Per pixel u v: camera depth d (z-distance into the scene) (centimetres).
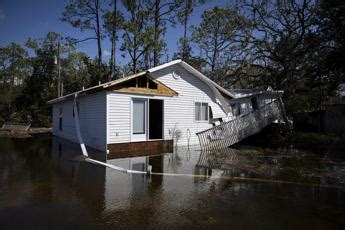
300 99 2245
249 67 2370
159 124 1251
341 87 1936
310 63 1827
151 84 1162
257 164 866
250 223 391
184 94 1299
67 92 3098
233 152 1140
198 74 1334
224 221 397
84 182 605
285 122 1616
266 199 503
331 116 1970
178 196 514
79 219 395
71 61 3525
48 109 2878
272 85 2283
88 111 1181
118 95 1049
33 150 1091
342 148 1272
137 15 2641
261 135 1516
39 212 420
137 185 589
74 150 1088
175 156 1013
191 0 2586
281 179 667
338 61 1558
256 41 2248
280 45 2156
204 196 516
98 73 2733
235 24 2428
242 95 1747
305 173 738
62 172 704
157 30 2589
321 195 533
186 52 3033
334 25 1523
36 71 3241
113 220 393
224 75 2633
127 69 2931
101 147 1054
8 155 969
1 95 3159
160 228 369
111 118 1027
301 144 1405
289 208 456
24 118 2798
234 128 1312
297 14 2036
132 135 1091
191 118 1329
